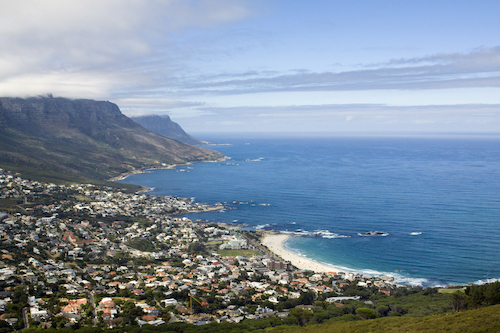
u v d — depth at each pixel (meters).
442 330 75.31
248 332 111.56
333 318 125.25
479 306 104.00
